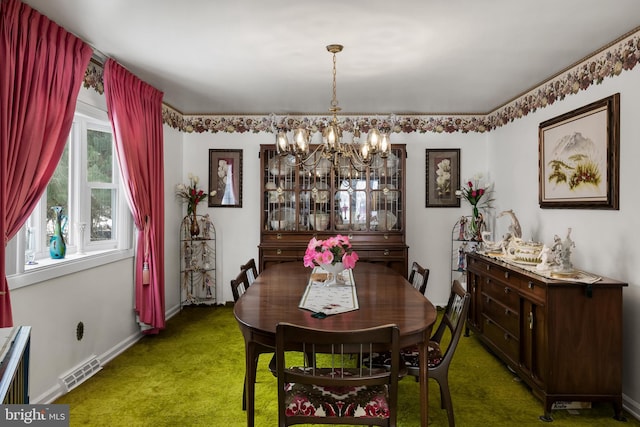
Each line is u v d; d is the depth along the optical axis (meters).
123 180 3.30
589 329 2.41
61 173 3.03
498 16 2.32
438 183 4.86
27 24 2.18
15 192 2.16
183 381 2.86
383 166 4.55
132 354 3.37
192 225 4.70
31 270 2.39
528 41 2.68
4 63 2.03
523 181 3.96
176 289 4.70
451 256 4.86
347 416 1.73
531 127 3.80
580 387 2.41
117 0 2.13
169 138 4.51
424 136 4.85
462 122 4.84
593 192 2.87
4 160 2.04
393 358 1.60
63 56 2.46
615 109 2.65
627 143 2.57
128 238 3.61
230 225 4.93
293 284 2.73
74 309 2.82
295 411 1.75
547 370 2.41
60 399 2.58
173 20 2.37
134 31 2.52
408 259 4.86
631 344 2.52
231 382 2.85
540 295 2.52
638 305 2.48
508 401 2.61
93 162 3.35
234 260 4.95
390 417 1.65
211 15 2.30
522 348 2.80
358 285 2.71
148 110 3.66
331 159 3.00
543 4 2.17
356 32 2.53
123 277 3.51
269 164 4.63
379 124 4.86
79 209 3.16
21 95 2.16
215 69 3.24
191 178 4.77
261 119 4.88
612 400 2.40
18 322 2.31
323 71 3.29
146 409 2.46
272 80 3.53
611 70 2.72
